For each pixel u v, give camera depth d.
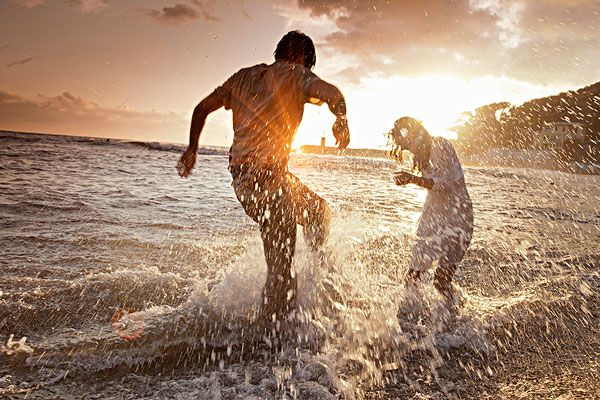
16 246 4.09
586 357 2.34
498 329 2.69
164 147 43.66
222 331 2.39
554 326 2.75
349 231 4.88
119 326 2.35
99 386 1.85
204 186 10.82
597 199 13.02
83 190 8.71
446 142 3.30
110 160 20.23
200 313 2.52
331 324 2.58
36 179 10.37
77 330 2.31
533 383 2.04
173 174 14.01
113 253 4.06
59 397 1.74
